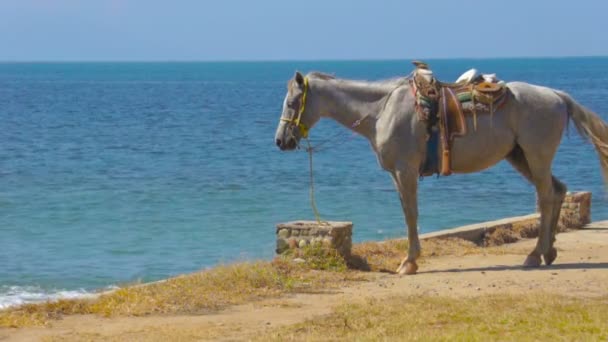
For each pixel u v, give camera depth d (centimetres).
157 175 3831
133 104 10912
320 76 1457
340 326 1064
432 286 1309
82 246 2267
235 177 3762
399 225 2566
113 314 1159
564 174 4084
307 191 3325
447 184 3562
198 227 2548
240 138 5872
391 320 1086
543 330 1022
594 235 1855
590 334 1005
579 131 1427
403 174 1405
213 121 7744
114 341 1009
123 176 3794
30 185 3466
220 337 1027
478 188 3453
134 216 2745
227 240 2336
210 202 3055
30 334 1055
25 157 4581
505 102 1395
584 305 1145
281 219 2692
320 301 1225
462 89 1403
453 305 1154
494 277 1368
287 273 1382
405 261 1428
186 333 1045
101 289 1755
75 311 1173
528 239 1833
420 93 1389
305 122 1452
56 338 1027
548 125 1408
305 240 1458
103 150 5028
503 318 1078
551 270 1420
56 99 12212
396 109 1402
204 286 1296
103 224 2605
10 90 15700
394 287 1309
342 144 5331
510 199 3170
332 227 1448
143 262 2062
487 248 1697
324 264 1426
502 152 1408
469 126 1388
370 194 3234
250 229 2509
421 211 2903
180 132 6444
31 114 8725
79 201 3047
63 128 6831
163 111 9381
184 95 13825
